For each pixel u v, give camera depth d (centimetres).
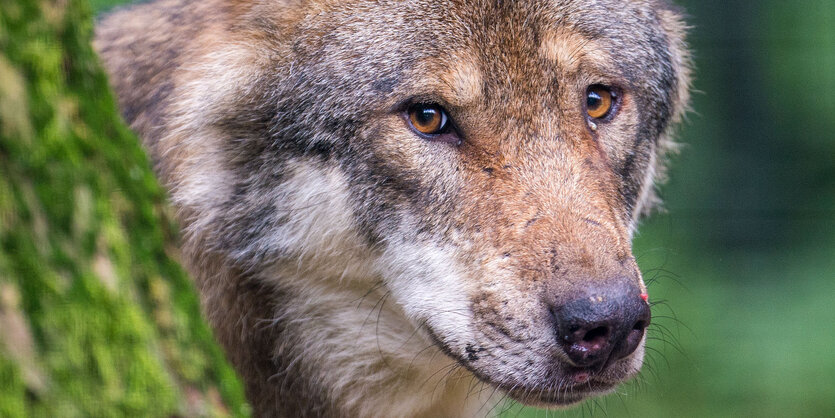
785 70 1430
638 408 1218
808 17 1422
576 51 575
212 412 299
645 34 650
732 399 1220
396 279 585
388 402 646
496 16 562
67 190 266
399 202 570
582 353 491
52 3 278
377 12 575
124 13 688
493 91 555
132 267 285
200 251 605
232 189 605
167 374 285
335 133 576
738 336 1273
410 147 562
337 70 574
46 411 245
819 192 1445
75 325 257
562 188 537
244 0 603
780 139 1452
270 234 603
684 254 1392
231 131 601
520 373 518
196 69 600
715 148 1458
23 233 250
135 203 299
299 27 587
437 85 555
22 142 257
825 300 1306
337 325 624
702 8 1453
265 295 618
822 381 1215
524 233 523
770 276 1366
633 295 488
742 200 1438
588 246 503
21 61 262
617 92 613
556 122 565
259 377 627
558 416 966
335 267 605
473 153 556
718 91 1463
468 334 541
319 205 591
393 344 618
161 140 594
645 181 680
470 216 546
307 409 634
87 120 284
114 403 262
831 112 1423
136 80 617
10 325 241
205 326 320
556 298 493
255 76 595
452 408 673
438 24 563
